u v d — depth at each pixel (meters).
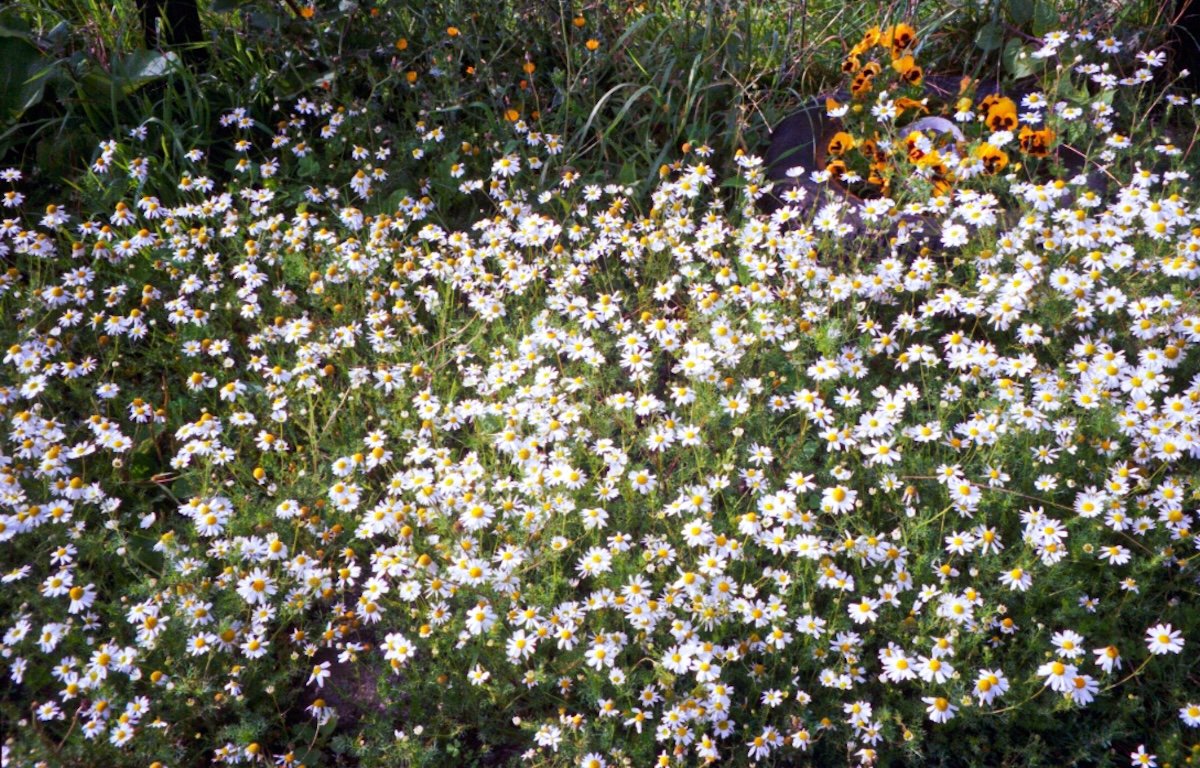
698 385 0.79
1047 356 0.83
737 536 0.73
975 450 0.74
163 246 0.97
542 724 0.64
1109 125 0.97
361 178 1.00
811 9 1.22
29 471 0.77
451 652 0.68
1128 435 0.73
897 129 1.04
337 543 0.76
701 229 0.94
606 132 1.06
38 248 0.92
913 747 0.63
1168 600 0.68
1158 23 1.09
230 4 1.07
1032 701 0.63
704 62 1.11
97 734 0.62
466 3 1.11
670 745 0.65
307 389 0.84
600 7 1.12
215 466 0.81
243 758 0.65
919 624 0.65
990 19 1.14
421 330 0.89
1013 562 0.68
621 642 0.66
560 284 0.91
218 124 1.12
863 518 0.74
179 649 0.67
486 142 1.06
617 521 0.74
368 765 0.65
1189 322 0.76
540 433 0.78
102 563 0.74
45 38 1.11
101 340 0.87
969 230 0.91
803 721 0.63
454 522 0.73
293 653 0.68
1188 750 0.61
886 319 0.89
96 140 1.07
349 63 1.11
